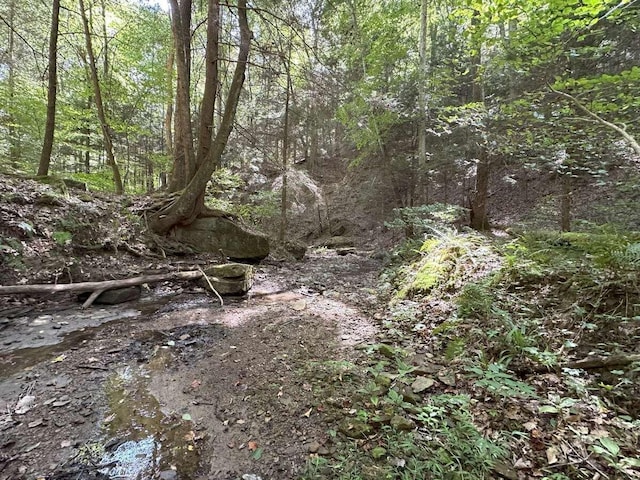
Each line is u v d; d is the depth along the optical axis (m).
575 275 3.52
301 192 14.90
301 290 6.45
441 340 3.63
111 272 5.94
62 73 12.58
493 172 11.95
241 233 8.65
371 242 15.69
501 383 2.48
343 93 9.83
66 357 3.47
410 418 2.45
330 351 3.67
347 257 11.91
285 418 2.56
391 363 3.32
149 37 13.21
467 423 2.26
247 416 2.60
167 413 2.63
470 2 4.46
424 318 4.27
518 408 2.40
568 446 2.04
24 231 5.70
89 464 2.10
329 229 18.11
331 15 11.64
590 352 2.74
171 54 12.36
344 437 2.32
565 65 4.56
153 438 2.36
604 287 3.17
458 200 13.78
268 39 9.76
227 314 4.94
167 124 14.30
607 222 5.13
